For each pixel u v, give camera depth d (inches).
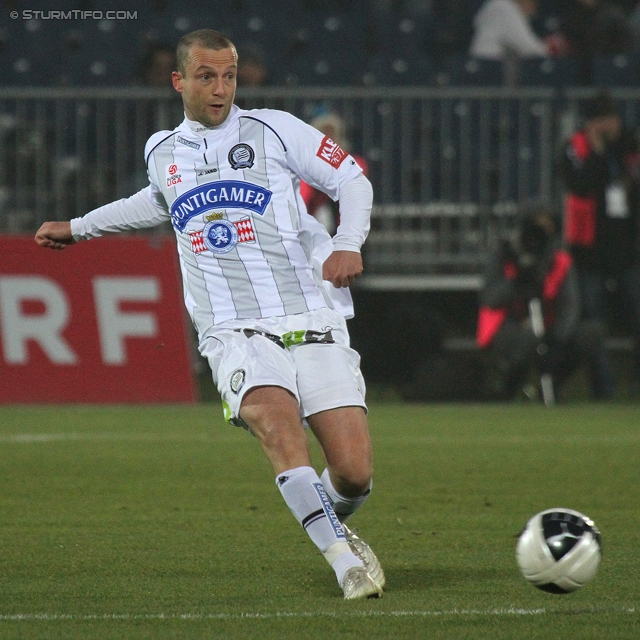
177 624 552.4
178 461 1174.3
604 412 1616.6
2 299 1637.6
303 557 730.2
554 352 1702.8
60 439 1328.7
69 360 1646.2
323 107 1776.6
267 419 610.5
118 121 1875.0
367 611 577.6
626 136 1761.8
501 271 1697.8
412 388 1732.3
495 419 1535.4
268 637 525.0
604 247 1750.7
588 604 596.7
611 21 2271.2
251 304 649.6
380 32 2276.1
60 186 1879.9
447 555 740.7
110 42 2175.2
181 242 665.6
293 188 655.1
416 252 1936.5
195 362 1879.9
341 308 674.2
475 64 2076.8
